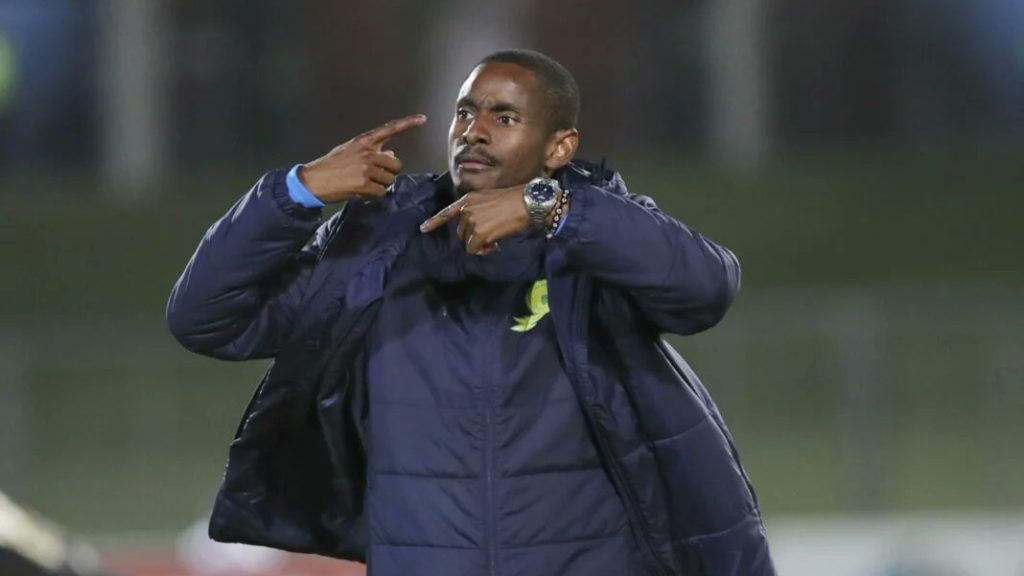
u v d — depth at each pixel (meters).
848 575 30.91
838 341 38.34
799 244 60.91
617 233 10.80
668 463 11.58
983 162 64.88
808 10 65.88
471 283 11.66
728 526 11.70
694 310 11.18
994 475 38.56
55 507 39.03
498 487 11.29
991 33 65.88
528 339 11.48
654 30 65.06
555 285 11.36
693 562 11.81
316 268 11.62
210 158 64.69
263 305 11.72
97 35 64.81
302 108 64.06
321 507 12.40
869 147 66.38
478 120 11.48
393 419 11.48
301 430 12.06
